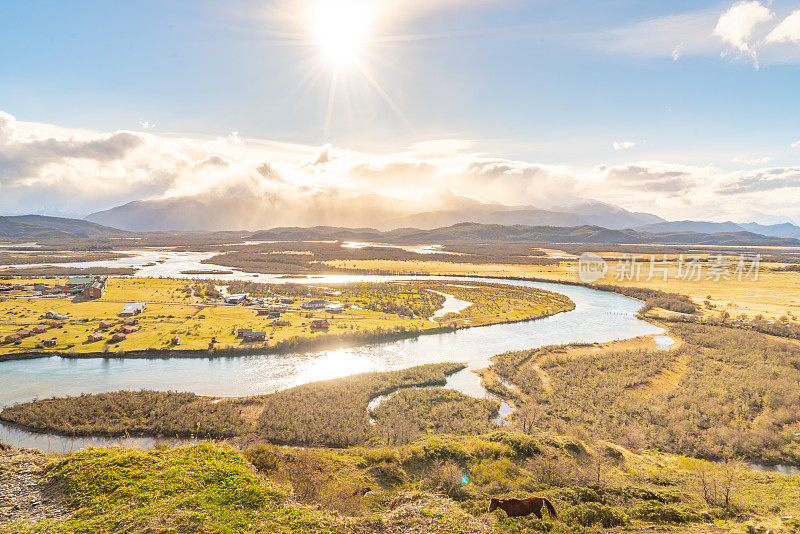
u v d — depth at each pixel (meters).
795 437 49.50
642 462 39.16
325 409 58.12
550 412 59.34
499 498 27.05
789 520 22.83
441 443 40.34
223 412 57.34
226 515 18.92
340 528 18.94
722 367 79.81
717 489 30.03
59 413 55.31
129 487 20.56
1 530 17.20
